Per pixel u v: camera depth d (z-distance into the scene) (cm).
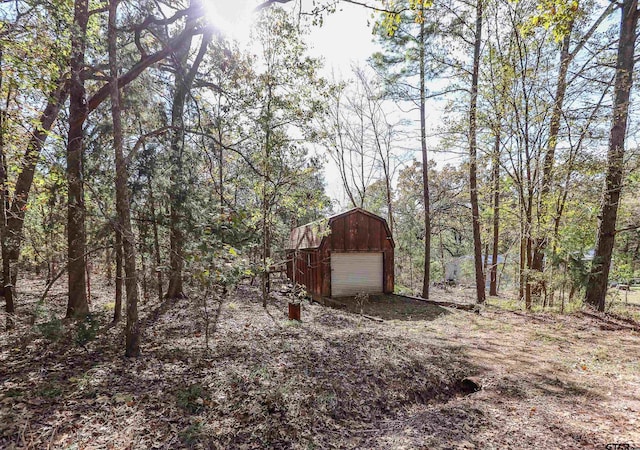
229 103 838
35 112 649
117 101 466
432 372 474
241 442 293
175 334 598
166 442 281
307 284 1298
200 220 544
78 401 334
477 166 1191
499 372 474
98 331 532
